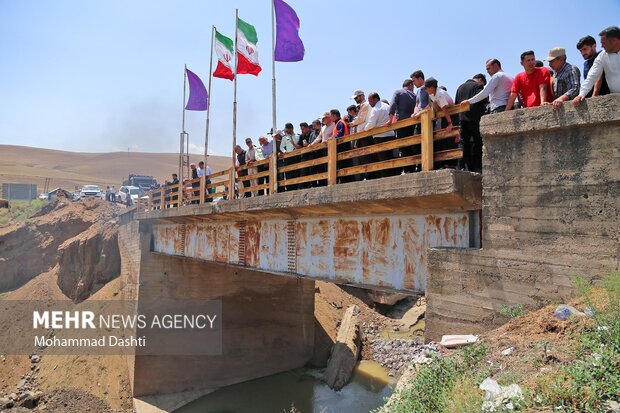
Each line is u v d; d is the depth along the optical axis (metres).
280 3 12.23
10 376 22.33
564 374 4.06
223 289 21.30
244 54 14.76
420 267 7.32
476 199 6.18
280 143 11.73
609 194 4.85
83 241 30.75
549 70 6.39
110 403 18.77
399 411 4.45
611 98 4.80
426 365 5.18
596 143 4.96
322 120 10.62
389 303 29.48
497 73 6.81
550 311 5.07
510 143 5.68
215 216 13.85
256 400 19.08
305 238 10.30
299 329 22.84
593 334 4.44
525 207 5.50
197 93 19.14
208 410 18.42
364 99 9.92
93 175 108.38
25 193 52.41
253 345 21.52
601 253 4.86
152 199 21.48
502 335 5.20
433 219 7.11
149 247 20.66
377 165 7.66
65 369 21.69
